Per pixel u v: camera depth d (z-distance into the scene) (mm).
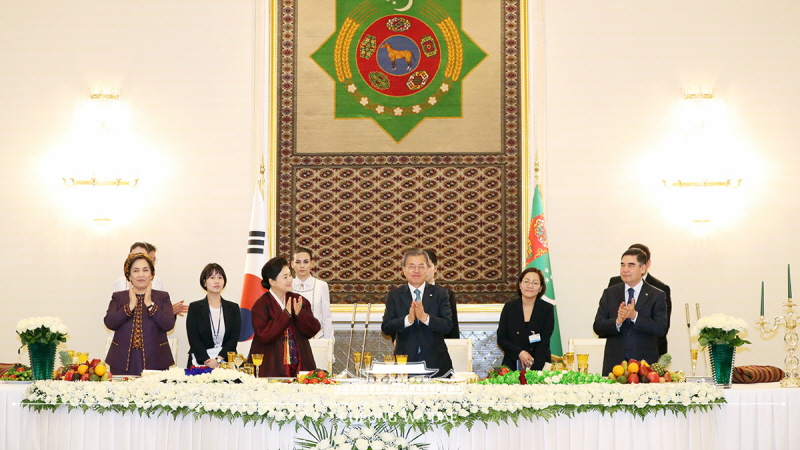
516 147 7312
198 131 7258
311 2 7441
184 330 7074
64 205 7215
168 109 7270
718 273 7113
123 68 7301
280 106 7387
